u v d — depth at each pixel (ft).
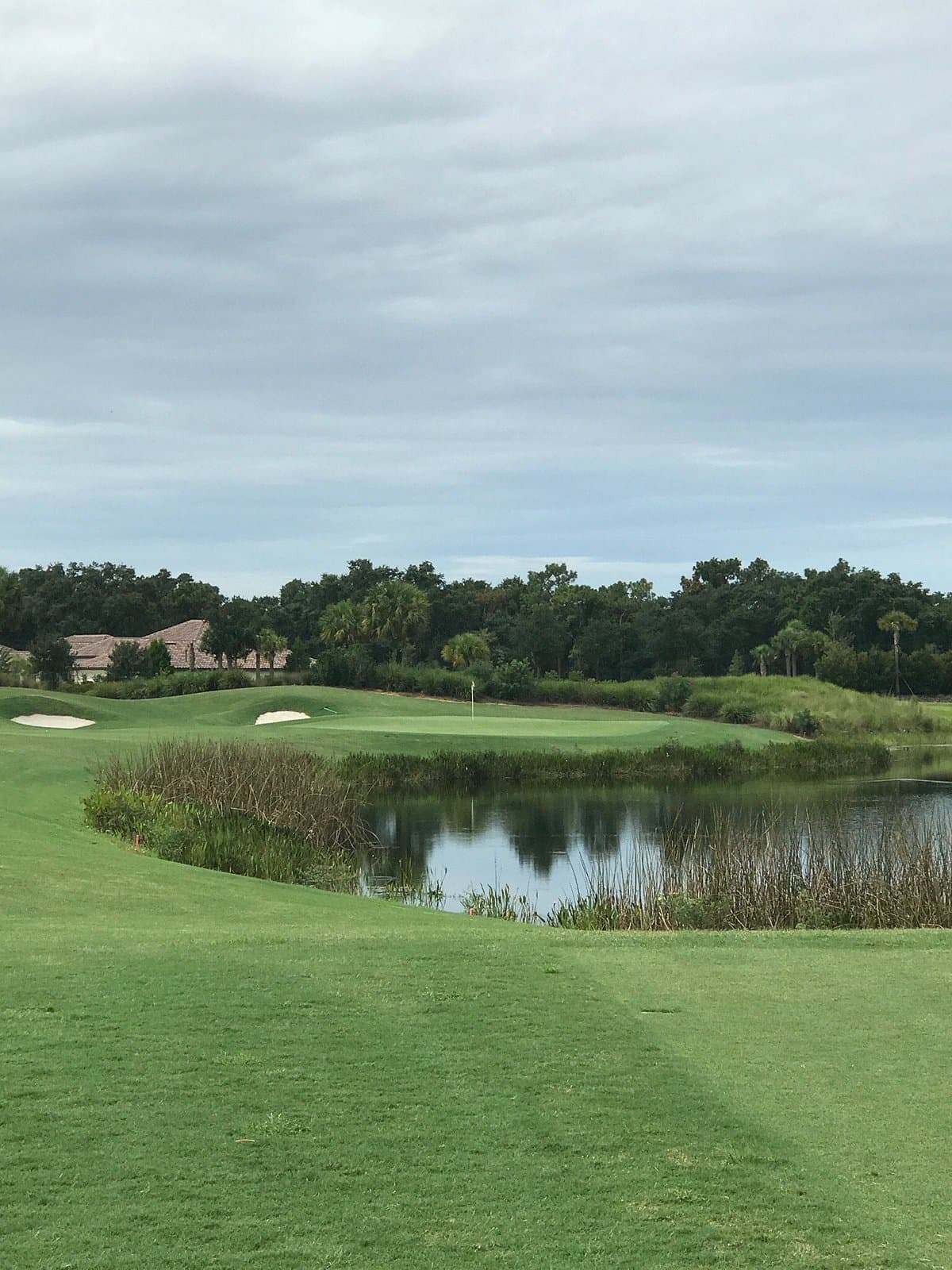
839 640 306.35
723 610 340.18
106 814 69.82
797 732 195.00
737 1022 25.07
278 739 136.15
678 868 67.46
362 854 85.20
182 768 85.76
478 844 91.76
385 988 27.30
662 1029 24.45
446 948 32.53
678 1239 15.02
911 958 32.14
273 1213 15.61
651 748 148.25
